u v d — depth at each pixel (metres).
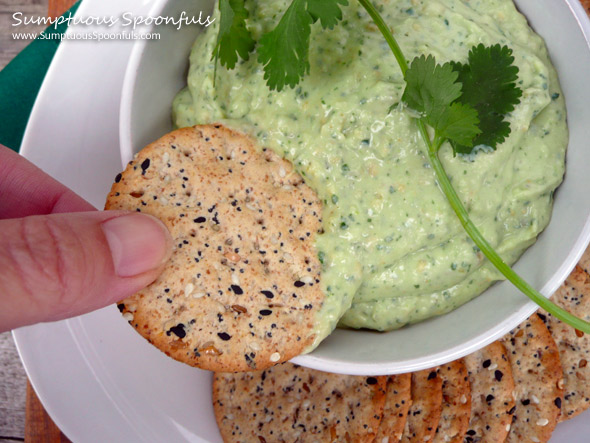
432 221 0.15
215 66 0.15
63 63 0.18
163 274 0.14
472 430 0.20
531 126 0.16
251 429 0.20
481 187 0.15
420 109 0.14
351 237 0.15
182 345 0.14
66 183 0.18
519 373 0.20
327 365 0.15
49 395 0.19
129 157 0.16
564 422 0.20
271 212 0.15
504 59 0.15
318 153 0.15
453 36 0.16
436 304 0.16
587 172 0.15
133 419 0.19
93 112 0.18
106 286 0.14
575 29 0.16
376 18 0.15
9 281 0.13
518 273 0.16
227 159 0.15
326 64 0.16
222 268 0.15
